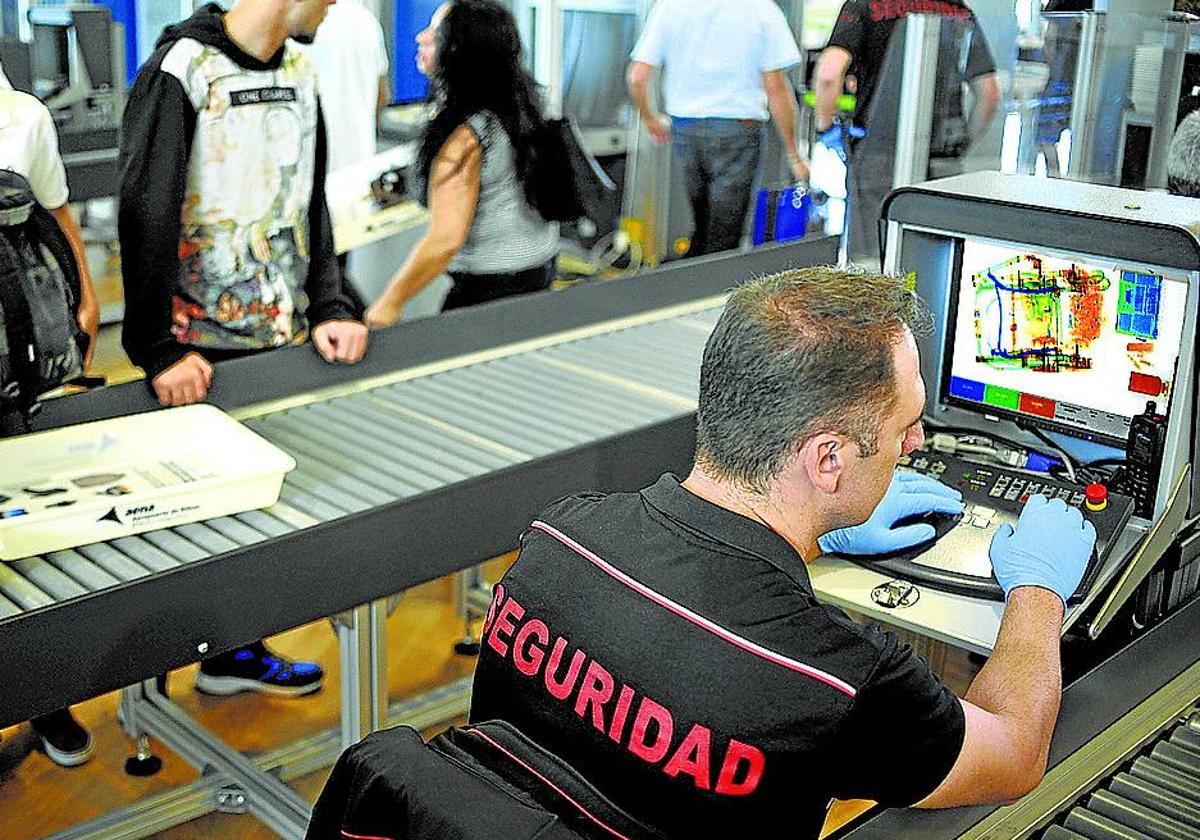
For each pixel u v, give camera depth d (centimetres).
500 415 266
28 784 273
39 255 238
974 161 307
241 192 276
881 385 132
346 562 211
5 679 178
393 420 262
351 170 360
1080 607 179
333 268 297
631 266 451
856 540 198
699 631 126
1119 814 165
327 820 129
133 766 279
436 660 328
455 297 368
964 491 211
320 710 305
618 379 289
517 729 134
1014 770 143
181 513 213
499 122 348
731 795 124
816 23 470
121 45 318
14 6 298
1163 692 189
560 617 134
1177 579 209
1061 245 199
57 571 200
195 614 196
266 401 270
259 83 271
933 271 221
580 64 426
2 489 220
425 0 353
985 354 220
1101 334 204
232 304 281
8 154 244
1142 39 230
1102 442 209
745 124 455
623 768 128
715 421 136
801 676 124
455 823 115
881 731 128
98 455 233
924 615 189
